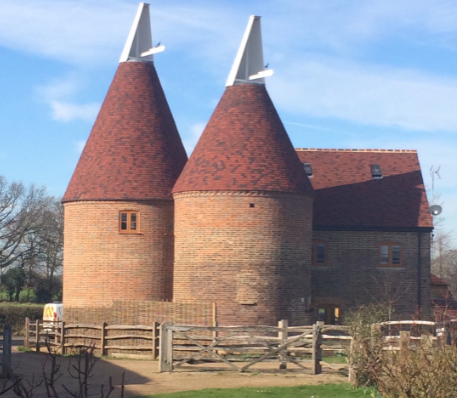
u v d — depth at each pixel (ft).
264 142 112.57
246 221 109.60
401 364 55.57
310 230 115.85
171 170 122.93
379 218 131.44
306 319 112.98
